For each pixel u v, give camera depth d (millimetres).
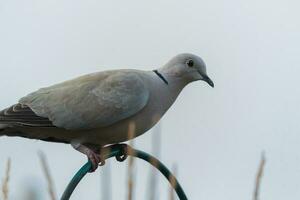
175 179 4977
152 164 4734
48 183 4660
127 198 4438
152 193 4453
